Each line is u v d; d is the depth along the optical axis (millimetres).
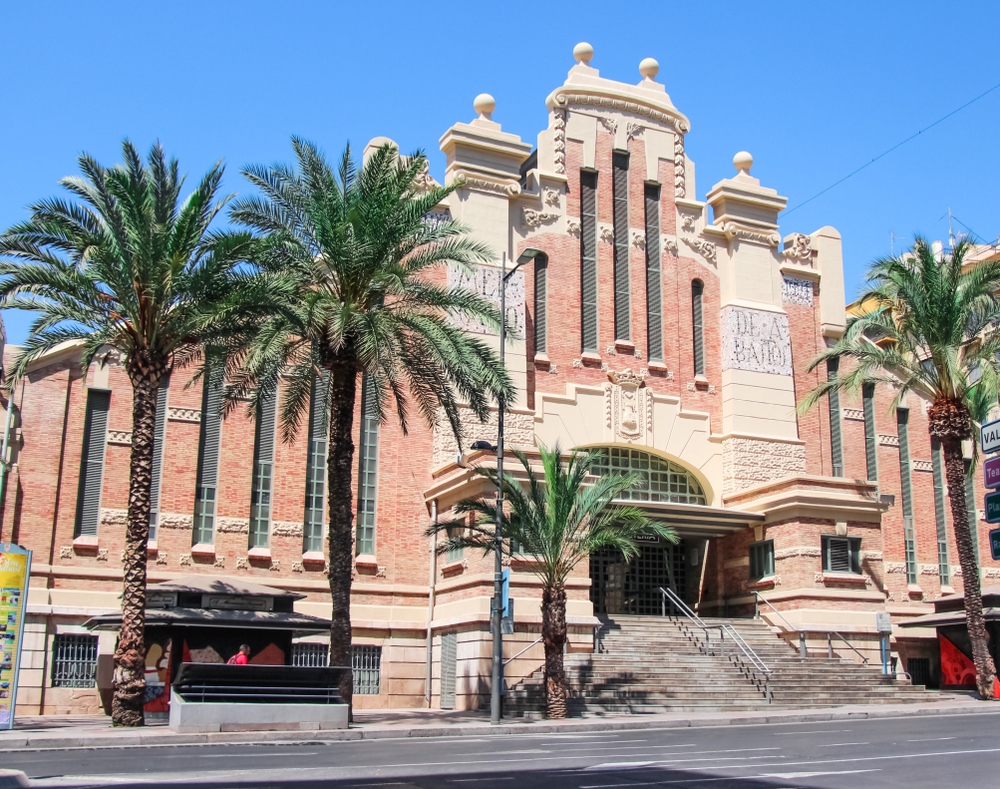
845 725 23297
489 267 37312
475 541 27688
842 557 35938
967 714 26625
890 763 14133
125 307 23438
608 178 40875
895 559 42000
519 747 17875
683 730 23031
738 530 38188
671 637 33656
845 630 34844
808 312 43188
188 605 27266
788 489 36688
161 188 24609
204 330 24031
